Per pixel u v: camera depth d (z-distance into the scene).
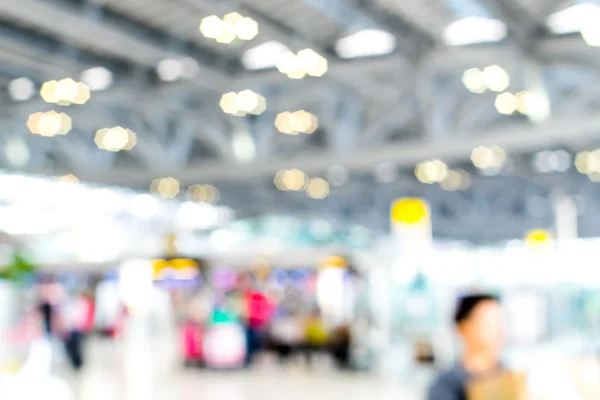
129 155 31.70
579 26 16.55
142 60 18.97
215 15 14.52
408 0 15.48
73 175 30.08
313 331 20.28
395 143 24.59
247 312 20.69
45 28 16.39
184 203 37.25
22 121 26.55
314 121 27.31
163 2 15.51
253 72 20.09
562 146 32.16
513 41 17.22
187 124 27.78
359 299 19.45
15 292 12.20
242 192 45.25
